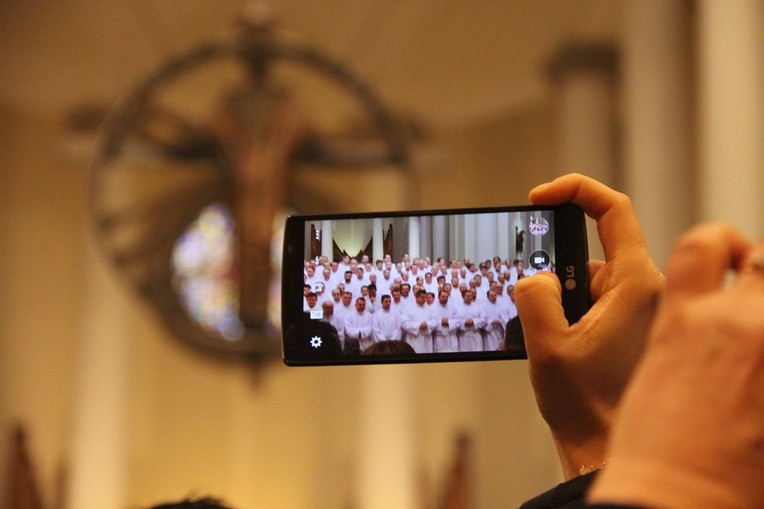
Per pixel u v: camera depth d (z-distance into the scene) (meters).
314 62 7.63
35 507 7.61
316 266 0.97
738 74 4.79
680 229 5.75
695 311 0.40
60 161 8.28
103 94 8.25
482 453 7.75
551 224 0.93
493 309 0.93
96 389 7.73
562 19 7.36
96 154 7.53
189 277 7.70
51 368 7.95
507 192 7.99
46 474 7.70
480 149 8.20
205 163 7.55
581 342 0.71
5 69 8.02
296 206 7.55
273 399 8.06
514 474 7.55
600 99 7.27
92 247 7.84
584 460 0.73
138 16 7.82
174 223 7.73
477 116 8.19
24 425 7.73
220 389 8.11
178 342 7.77
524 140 7.95
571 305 0.82
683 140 5.83
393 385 7.75
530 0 7.33
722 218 4.72
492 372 7.86
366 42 7.99
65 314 8.06
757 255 0.40
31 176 8.20
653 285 0.74
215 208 7.77
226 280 7.71
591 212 0.81
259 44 7.54
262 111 7.51
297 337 0.96
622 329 0.72
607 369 0.72
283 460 7.99
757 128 4.73
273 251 7.51
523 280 0.73
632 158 5.97
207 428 8.04
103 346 7.78
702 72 5.04
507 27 7.60
